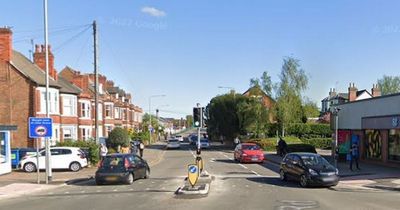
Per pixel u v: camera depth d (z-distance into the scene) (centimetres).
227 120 6988
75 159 3003
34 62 4650
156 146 7662
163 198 1705
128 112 8588
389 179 2372
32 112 3988
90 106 5438
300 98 5884
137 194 1841
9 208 1534
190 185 1923
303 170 2114
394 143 3016
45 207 1534
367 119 3297
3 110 3972
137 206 1517
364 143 3416
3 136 2827
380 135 3178
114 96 7806
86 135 5284
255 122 6253
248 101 6444
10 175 2738
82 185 2272
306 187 2091
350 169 2838
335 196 1758
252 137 6488
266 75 6134
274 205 1510
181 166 3569
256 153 3778
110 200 1675
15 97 3991
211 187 2067
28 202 1678
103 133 6538
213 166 3450
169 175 2761
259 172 2934
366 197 1730
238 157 3875
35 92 4009
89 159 3294
